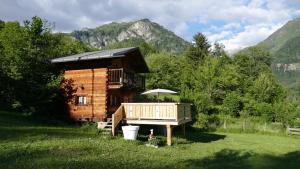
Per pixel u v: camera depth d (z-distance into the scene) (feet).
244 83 250.78
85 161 54.90
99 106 104.32
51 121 99.91
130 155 62.95
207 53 285.43
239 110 208.03
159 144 81.05
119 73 105.19
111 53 99.81
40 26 111.34
